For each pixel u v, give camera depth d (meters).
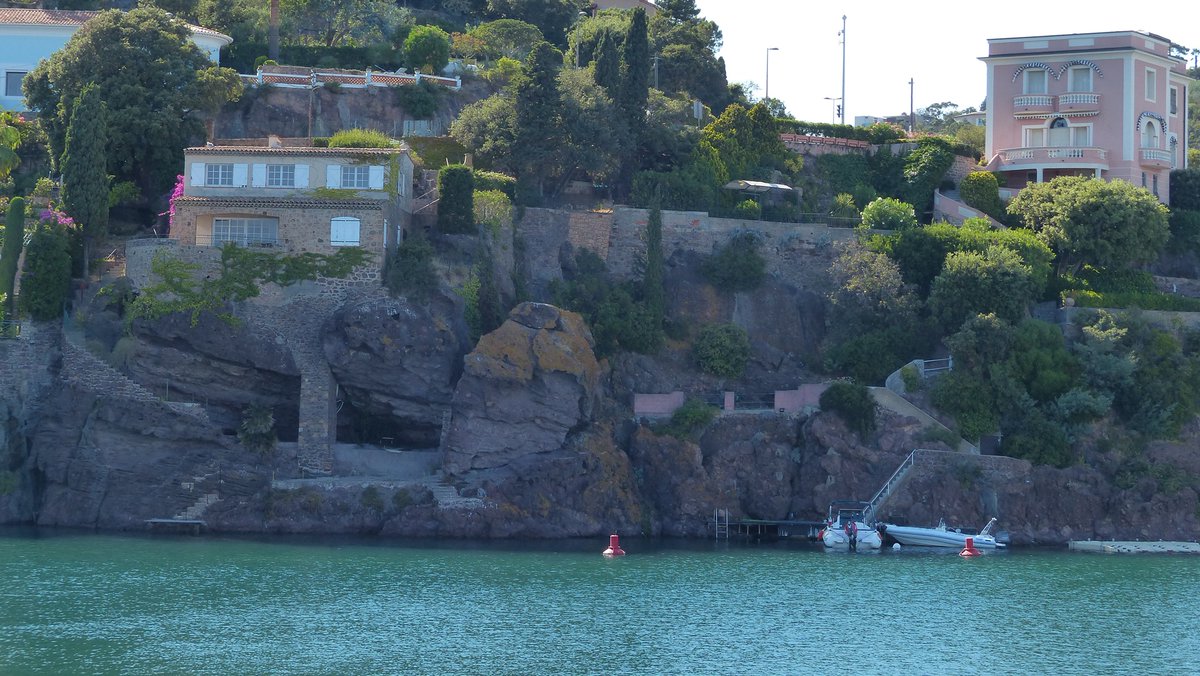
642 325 99.62
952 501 93.44
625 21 147.38
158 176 102.00
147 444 89.31
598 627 67.12
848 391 95.62
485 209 99.88
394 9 146.00
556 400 90.50
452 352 92.44
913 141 124.75
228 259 92.12
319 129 116.25
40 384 91.62
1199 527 93.75
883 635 66.88
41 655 60.47
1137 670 61.97
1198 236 120.62
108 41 102.69
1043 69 125.00
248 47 125.75
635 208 106.44
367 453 92.38
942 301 101.38
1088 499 94.19
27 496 89.69
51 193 101.50
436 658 61.47
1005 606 73.38
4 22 116.94
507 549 85.31
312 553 82.00
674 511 92.56
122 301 92.69
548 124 107.81
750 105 144.00
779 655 63.12
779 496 93.75
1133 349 100.19
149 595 71.06
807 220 113.62
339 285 92.62
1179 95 130.12
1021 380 97.94
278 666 59.66
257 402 92.50
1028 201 114.00
